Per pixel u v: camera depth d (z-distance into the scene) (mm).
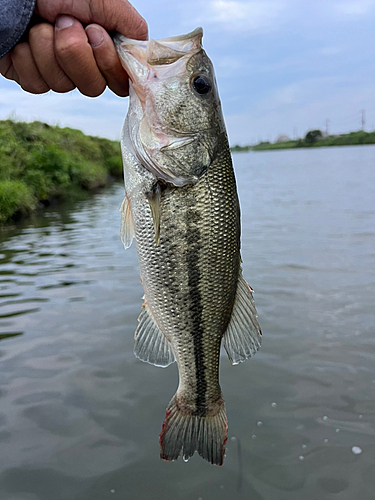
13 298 1085
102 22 281
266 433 569
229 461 524
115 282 1210
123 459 526
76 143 5582
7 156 3355
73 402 633
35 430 573
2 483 487
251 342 380
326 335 827
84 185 4359
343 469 507
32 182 3254
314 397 640
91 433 569
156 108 337
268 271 1270
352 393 645
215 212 356
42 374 708
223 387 674
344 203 2908
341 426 577
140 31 299
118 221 2500
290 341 809
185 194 347
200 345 377
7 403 629
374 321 883
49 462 518
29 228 2297
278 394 652
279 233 1907
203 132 349
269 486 488
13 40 255
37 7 258
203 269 359
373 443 544
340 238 1746
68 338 839
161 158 339
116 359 757
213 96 356
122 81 312
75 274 1308
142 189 345
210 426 390
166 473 508
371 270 1250
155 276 353
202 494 478
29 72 276
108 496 475
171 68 339
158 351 377
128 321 917
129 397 646
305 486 486
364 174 5730
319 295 1049
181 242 351
